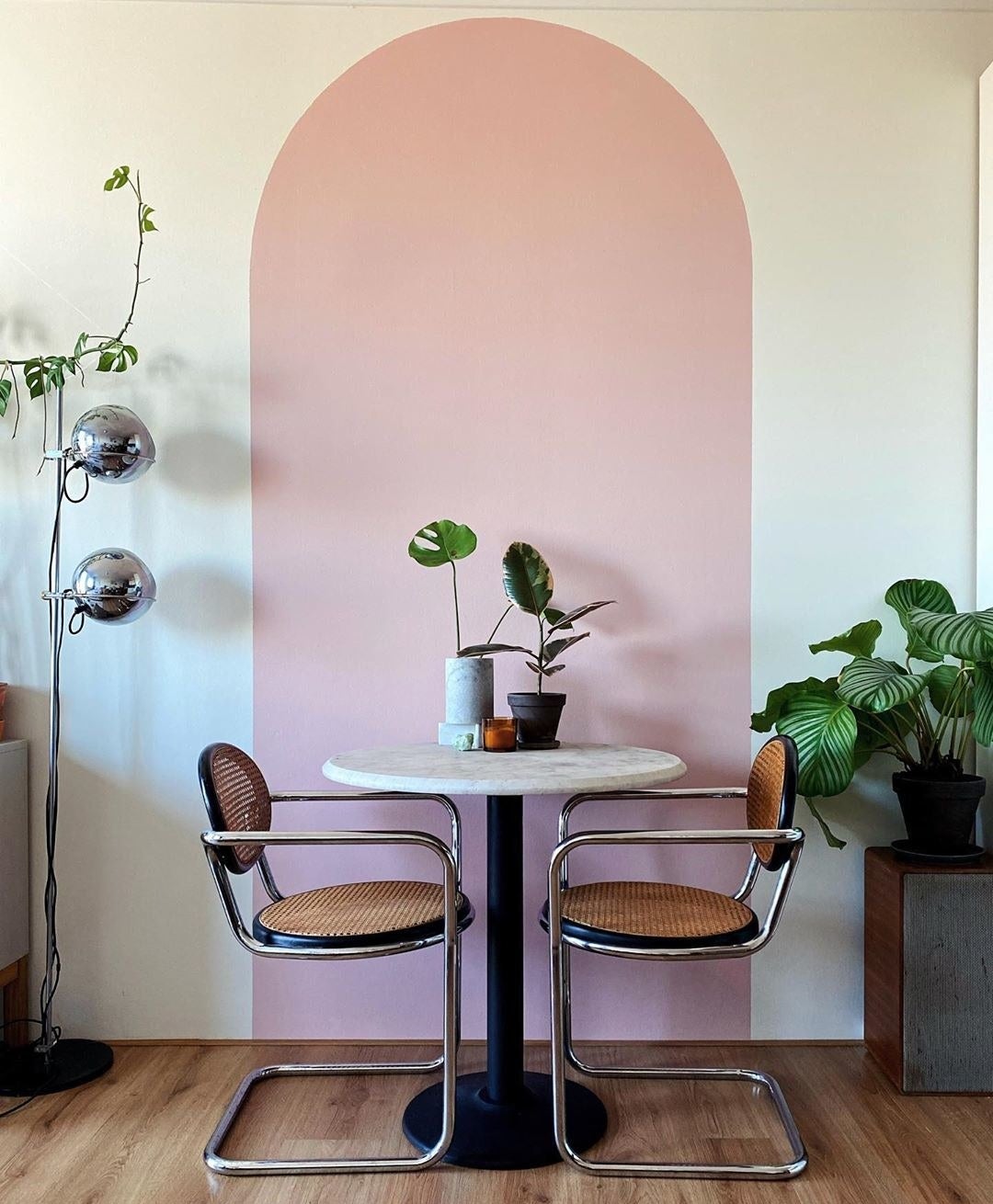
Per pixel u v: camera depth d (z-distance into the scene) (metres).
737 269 2.43
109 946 2.40
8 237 2.43
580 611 2.18
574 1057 2.22
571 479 2.42
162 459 2.42
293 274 2.42
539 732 2.17
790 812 1.75
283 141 2.43
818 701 2.14
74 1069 2.20
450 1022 1.80
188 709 2.42
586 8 2.43
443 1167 1.85
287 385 2.42
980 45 2.43
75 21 2.43
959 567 2.43
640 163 2.43
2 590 2.42
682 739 2.42
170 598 2.42
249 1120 2.01
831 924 2.40
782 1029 2.40
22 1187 1.77
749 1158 1.86
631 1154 1.87
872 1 2.42
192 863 2.41
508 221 2.43
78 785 2.41
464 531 2.22
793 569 2.42
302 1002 2.40
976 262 2.43
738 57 2.44
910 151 2.44
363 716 2.41
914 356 2.43
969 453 2.43
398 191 2.43
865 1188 1.77
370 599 2.42
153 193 2.43
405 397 2.43
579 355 2.43
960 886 2.11
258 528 2.42
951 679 2.26
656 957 1.74
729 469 2.42
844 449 2.43
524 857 2.40
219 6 2.43
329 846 2.41
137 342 2.42
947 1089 2.11
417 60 2.44
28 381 2.29
